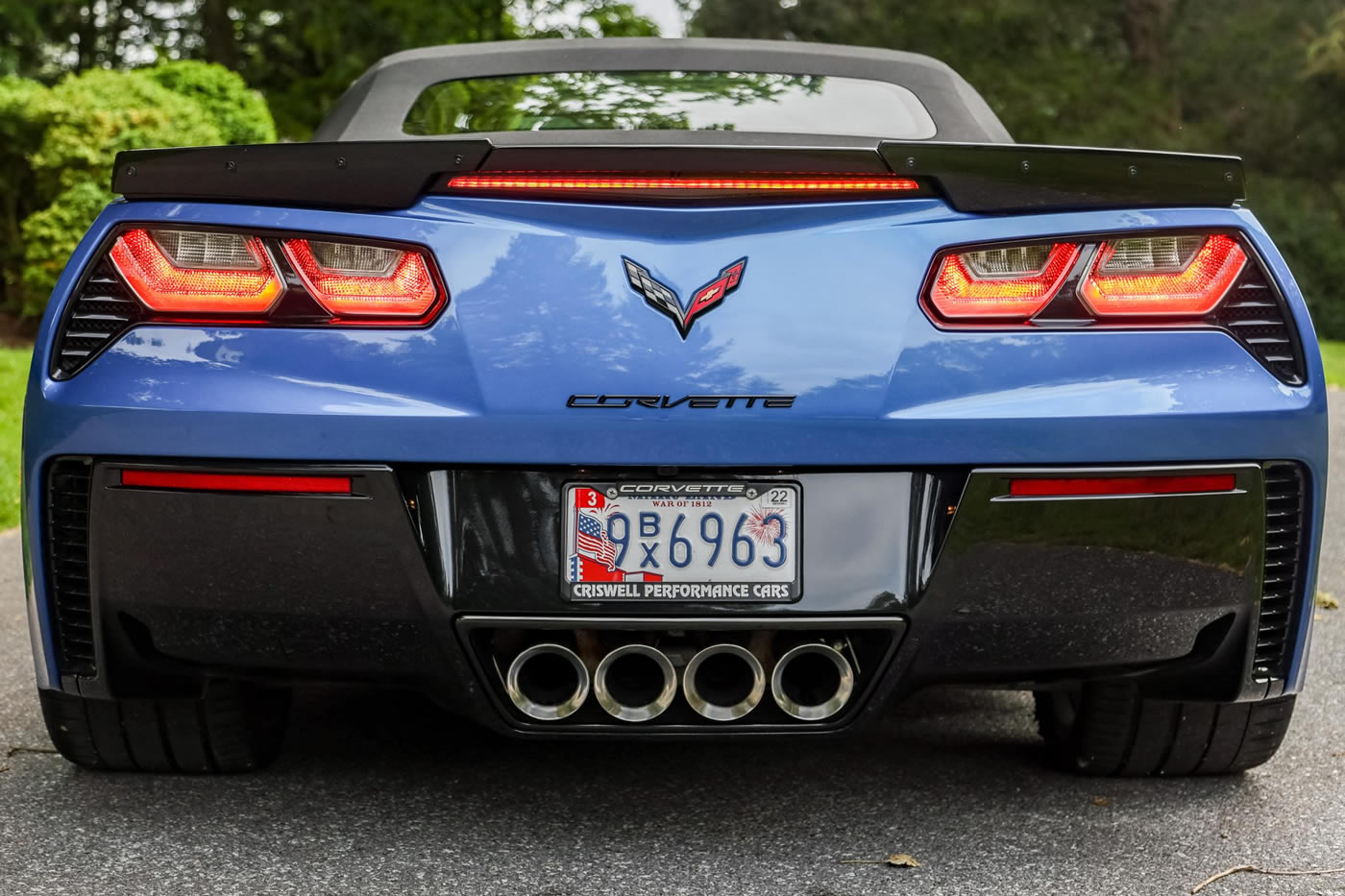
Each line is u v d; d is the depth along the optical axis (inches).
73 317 97.4
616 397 91.8
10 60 778.2
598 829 106.1
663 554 94.0
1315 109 1211.9
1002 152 95.1
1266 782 118.6
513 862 98.8
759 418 91.9
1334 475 331.9
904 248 94.3
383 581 94.3
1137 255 96.0
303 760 122.8
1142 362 95.6
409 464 93.5
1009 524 94.2
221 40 870.4
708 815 109.4
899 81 145.3
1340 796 114.7
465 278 93.5
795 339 92.7
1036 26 1183.6
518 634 97.5
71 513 99.2
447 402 92.6
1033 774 120.7
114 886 93.7
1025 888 94.8
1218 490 96.4
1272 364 97.7
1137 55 1225.4
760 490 94.0
